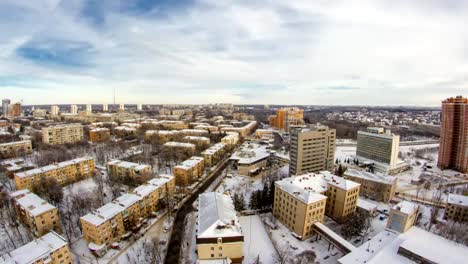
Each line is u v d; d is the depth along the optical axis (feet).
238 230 286.25
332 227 373.40
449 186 566.77
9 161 633.61
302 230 332.60
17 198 379.76
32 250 259.39
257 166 647.97
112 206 355.15
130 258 307.99
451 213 393.09
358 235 341.82
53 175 503.61
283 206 371.56
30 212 335.06
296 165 538.06
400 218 287.07
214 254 280.51
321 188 396.57
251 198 440.86
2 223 369.50
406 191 535.19
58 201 427.33
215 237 276.21
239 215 396.57
